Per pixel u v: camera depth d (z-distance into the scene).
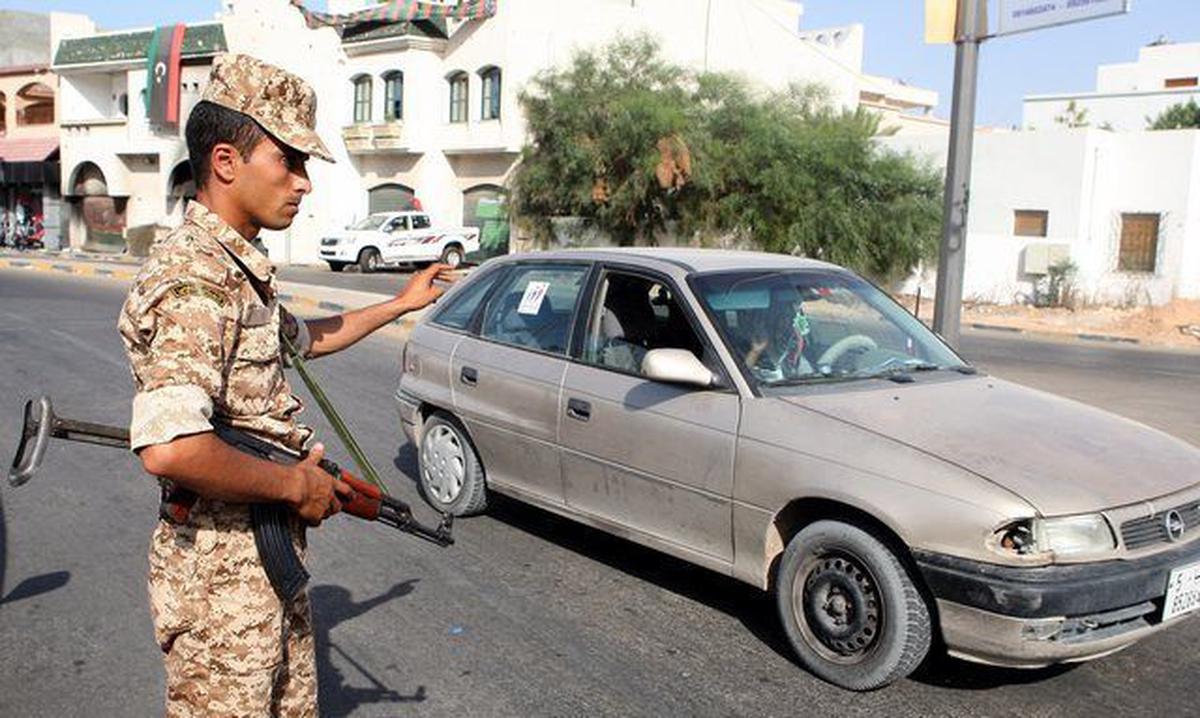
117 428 2.30
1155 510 3.79
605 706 3.91
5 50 48.28
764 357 4.63
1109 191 25.80
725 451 4.41
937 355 5.16
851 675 4.00
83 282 23.16
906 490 3.80
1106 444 4.14
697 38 34.72
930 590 3.74
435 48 34.84
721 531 4.48
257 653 2.32
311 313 17.83
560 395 5.25
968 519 3.64
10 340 13.23
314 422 8.88
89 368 11.27
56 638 4.46
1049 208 25.86
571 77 24.02
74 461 7.34
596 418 5.02
